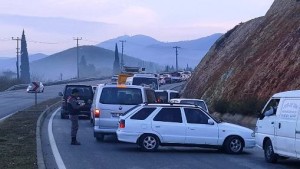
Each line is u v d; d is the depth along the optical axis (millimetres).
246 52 46062
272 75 37469
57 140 22703
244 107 35594
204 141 19578
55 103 50219
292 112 15977
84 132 26969
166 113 19766
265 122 17469
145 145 19625
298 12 42656
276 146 16641
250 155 19328
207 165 16375
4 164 14914
